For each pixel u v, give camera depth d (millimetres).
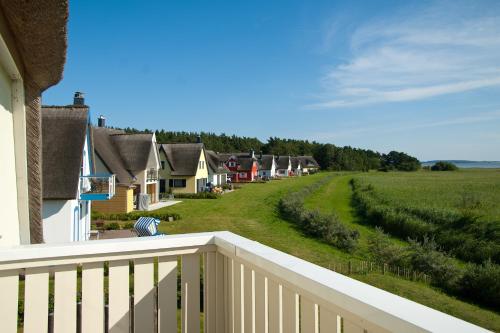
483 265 14266
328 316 1391
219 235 2373
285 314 1701
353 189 49656
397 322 1044
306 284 1460
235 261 2188
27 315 2064
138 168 30688
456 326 976
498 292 10961
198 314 2379
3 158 2980
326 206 33844
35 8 2410
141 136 32688
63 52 2955
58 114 16969
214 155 56688
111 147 30672
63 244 2092
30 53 2922
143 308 2252
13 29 2660
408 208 24594
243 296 2094
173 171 41656
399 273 13938
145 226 16750
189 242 2318
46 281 2098
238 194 43938
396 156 120938
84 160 18188
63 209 15312
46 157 15641
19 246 2053
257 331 1933
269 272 1797
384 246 16594
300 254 16406
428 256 13797
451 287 12430
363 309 1172
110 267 2199
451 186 41188
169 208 31094
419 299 10945
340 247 18344
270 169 77562
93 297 2164
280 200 36625
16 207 3463
